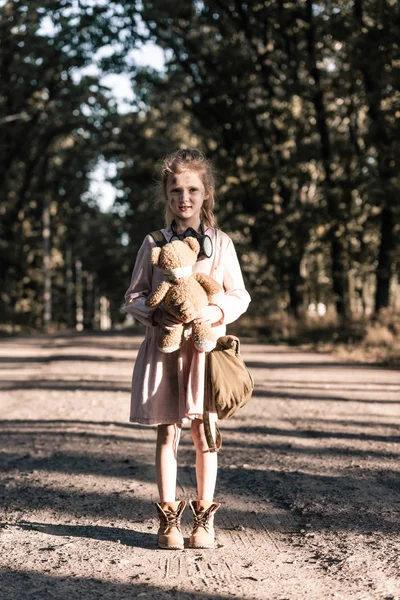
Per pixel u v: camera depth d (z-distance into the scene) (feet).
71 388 36.06
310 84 82.43
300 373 42.42
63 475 18.28
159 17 99.30
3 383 38.99
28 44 113.19
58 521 14.38
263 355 57.47
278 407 29.01
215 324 12.46
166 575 11.18
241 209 104.12
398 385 36.24
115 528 13.87
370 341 61.16
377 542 12.71
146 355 12.60
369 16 72.23
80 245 221.87
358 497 15.76
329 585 10.66
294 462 19.38
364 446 21.27
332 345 64.49
